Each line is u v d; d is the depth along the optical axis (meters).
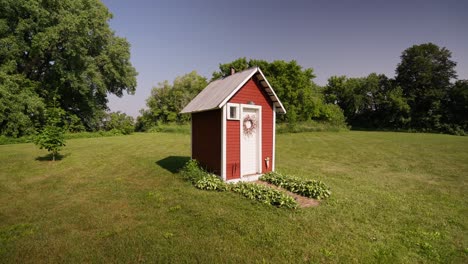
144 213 5.51
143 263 3.63
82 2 27.83
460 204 6.42
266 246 4.15
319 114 45.31
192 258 3.77
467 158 14.10
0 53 22.77
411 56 53.75
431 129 46.91
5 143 20.73
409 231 4.79
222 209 5.73
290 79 42.09
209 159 8.88
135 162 11.91
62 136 12.10
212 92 9.64
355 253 3.99
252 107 8.74
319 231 4.71
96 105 33.31
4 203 6.21
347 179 9.07
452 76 50.44
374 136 32.19
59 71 26.78
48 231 4.64
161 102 49.44
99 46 31.70
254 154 9.09
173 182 8.20
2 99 21.12
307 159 13.70
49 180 8.51
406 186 8.19
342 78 64.88
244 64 46.06
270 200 6.19
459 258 3.93
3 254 3.85
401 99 50.62
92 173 9.57
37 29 24.42
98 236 4.42
